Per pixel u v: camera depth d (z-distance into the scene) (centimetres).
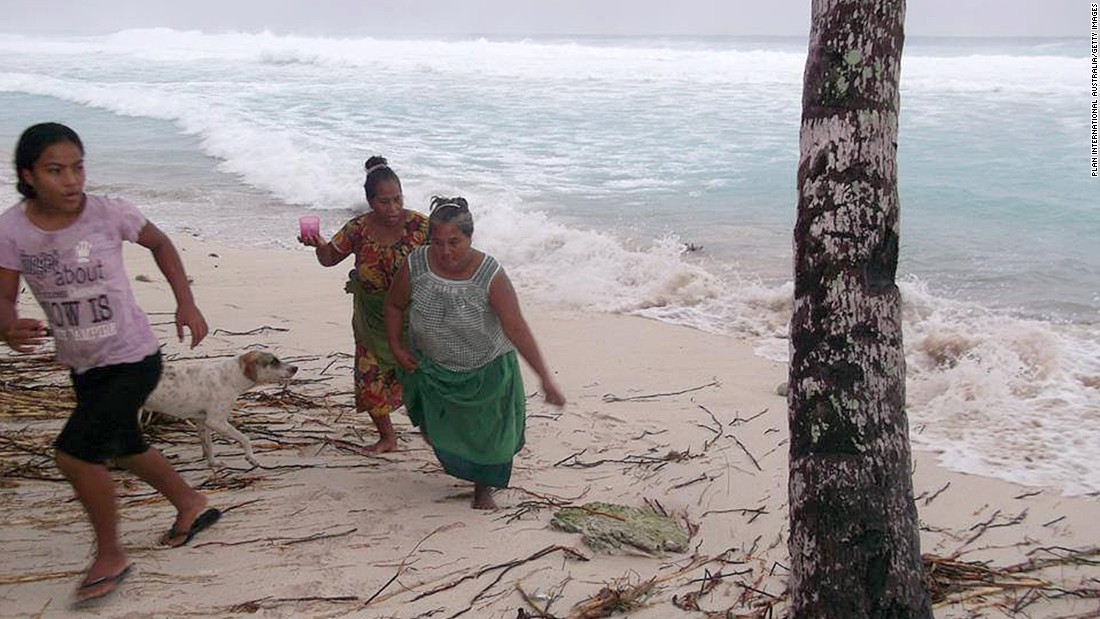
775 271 1037
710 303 938
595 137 1914
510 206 1313
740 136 1883
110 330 396
